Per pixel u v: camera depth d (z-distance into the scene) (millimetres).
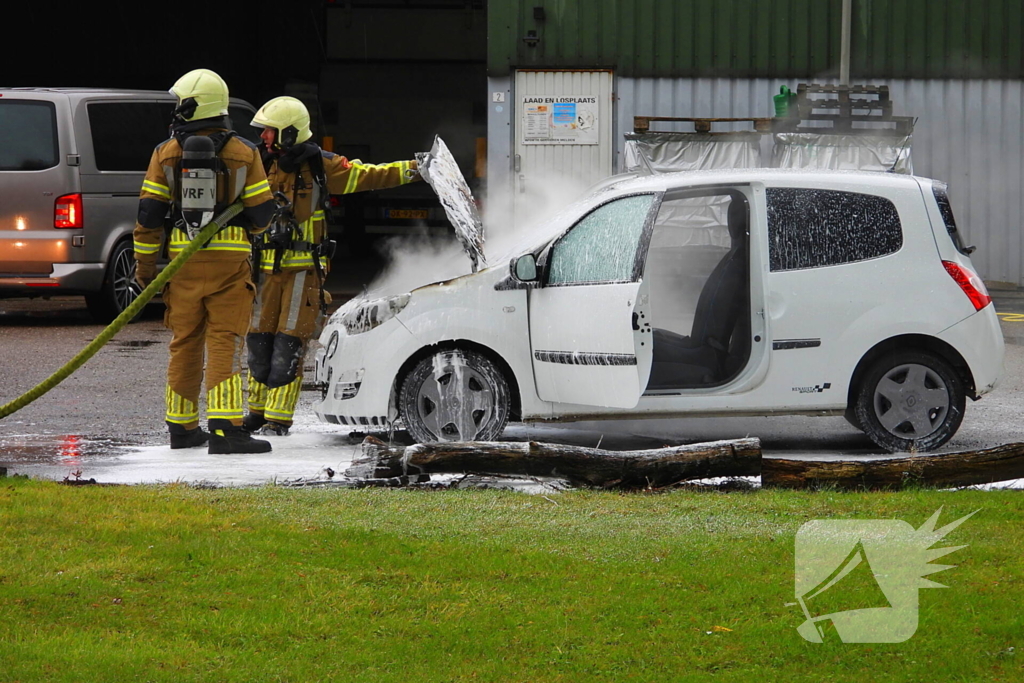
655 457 17375
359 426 21531
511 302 21328
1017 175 56312
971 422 25047
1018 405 27141
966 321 21594
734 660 10883
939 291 21562
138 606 12125
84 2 75812
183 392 21828
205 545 14078
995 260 56531
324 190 22922
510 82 56406
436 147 23250
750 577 13023
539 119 56500
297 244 22953
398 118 69438
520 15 56031
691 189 20750
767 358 21156
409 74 69500
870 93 50656
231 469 19922
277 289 23328
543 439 23406
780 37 55781
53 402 26734
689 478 17359
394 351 21203
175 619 11781
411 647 11117
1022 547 14078
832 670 10656
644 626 11656
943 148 56250
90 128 39438
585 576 13109
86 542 14195
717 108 56250
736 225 21922
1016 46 55812
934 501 16391
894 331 21422
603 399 20234
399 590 12625
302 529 14953
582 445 22828
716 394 21203
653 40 56062
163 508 15922
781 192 21469
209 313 21484
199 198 20203
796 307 21250
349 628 11570
